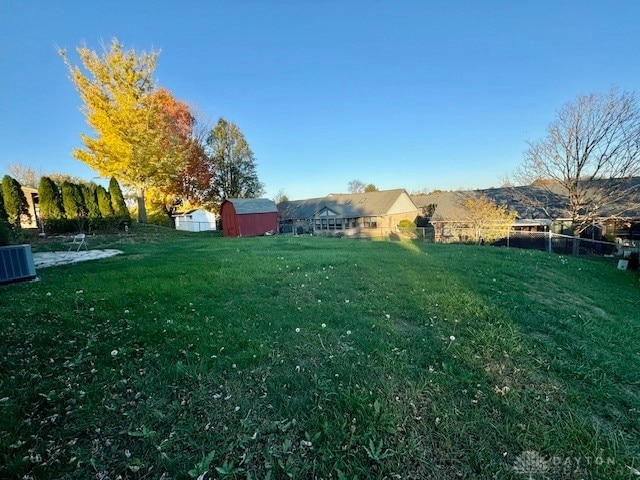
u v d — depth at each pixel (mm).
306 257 8219
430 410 2127
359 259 7914
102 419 1983
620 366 2875
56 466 1647
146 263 7336
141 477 1610
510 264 8078
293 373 2506
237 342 2986
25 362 2609
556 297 5227
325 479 1635
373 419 2006
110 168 18312
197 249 10922
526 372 2629
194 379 2395
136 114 18297
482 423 2029
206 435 1873
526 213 22328
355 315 3773
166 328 3275
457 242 20594
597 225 20094
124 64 17734
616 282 8148
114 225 17172
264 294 4602
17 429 1874
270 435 1896
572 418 2100
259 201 27094
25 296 4410
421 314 3859
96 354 2754
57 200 15555
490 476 1673
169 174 20672
